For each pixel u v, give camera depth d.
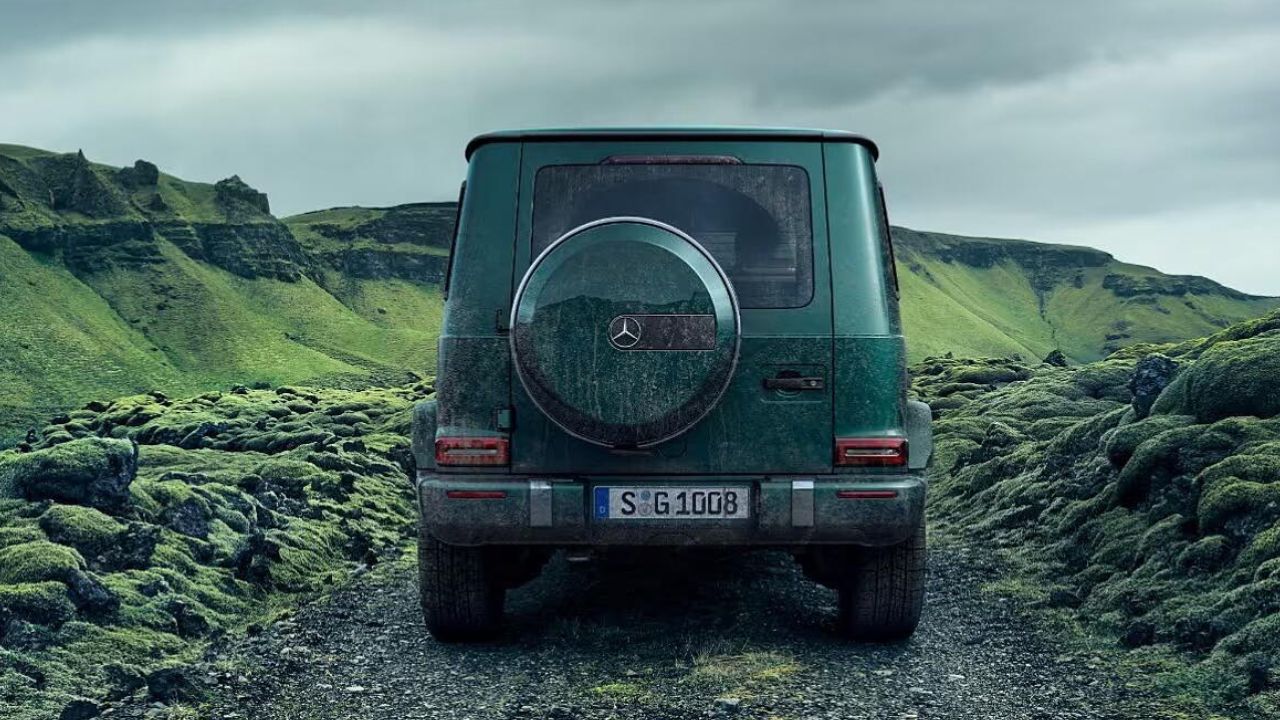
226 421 23.81
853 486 5.31
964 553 9.23
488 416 5.40
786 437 5.39
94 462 7.93
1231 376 8.76
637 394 4.98
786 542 5.42
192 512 8.38
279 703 4.93
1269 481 7.09
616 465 5.38
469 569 5.82
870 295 5.47
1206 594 6.17
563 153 5.61
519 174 5.58
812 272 5.48
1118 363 19.89
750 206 5.67
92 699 4.86
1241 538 6.63
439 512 5.37
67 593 6.07
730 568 8.13
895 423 5.42
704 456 5.38
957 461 14.41
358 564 9.10
